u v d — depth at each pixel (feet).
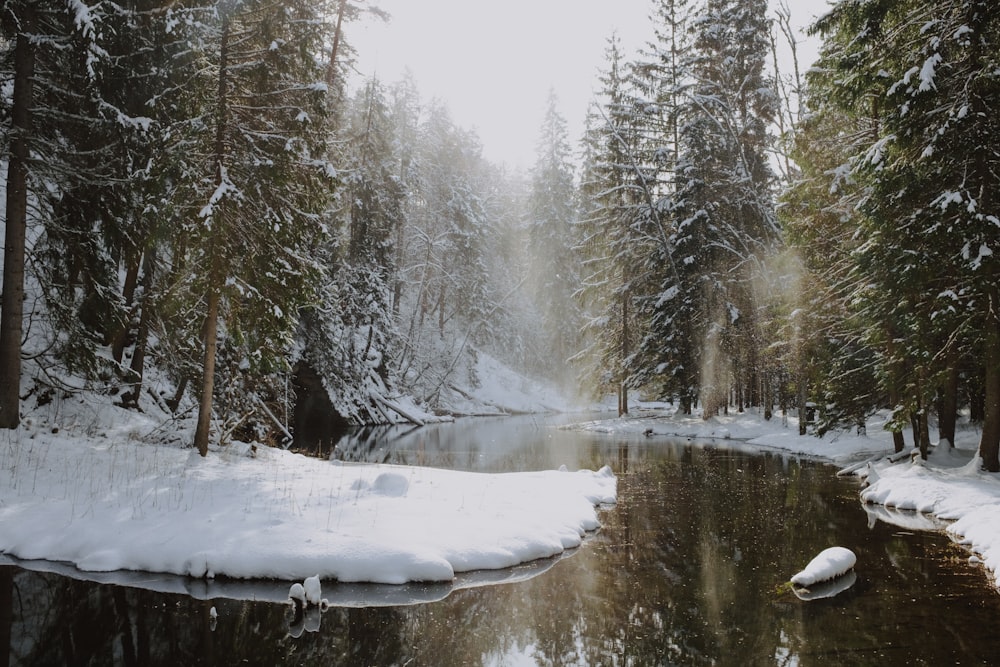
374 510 32.99
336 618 23.04
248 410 62.44
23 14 40.83
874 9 47.44
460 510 34.78
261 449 53.57
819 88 55.57
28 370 49.26
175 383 64.34
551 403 188.85
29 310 52.75
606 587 26.81
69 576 26.18
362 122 124.26
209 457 45.32
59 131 44.93
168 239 46.52
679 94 110.42
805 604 24.93
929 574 28.84
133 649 20.42
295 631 21.93
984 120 44.32
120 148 45.34
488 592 26.00
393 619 23.06
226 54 43.65
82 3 38.14
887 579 28.12
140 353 56.90
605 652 20.34
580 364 137.49
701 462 68.54
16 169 40.65
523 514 35.70
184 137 42.63
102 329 50.70
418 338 156.56
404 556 27.32
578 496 43.65
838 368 70.59
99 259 47.39
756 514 41.93
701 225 101.60
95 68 40.93
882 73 48.42
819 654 20.20
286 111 45.55
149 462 40.83
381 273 124.57
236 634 21.61
